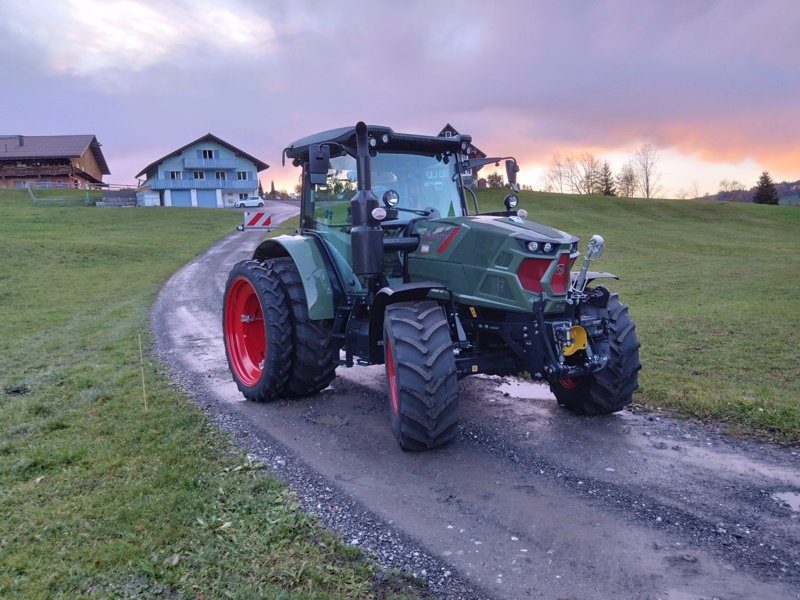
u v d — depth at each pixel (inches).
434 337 181.2
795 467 175.5
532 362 187.3
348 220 228.2
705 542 138.5
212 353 355.9
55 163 2701.8
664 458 184.5
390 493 165.8
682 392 241.1
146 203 2251.5
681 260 1015.0
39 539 141.6
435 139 229.8
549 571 128.7
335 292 238.2
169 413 233.8
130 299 629.9
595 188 3376.0
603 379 209.5
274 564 130.7
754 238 1546.5
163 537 140.7
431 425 178.9
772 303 496.7
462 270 197.2
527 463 183.8
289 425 222.7
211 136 2522.1
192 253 1103.6
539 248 181.5
